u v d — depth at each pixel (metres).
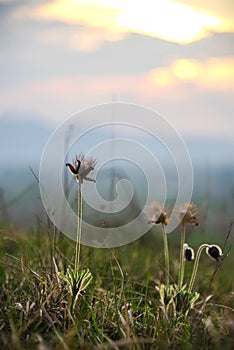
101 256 6.91
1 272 5.94
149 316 5.20
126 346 4.69
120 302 5.37
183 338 4.88
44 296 5.28
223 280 6.75
